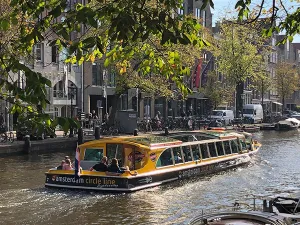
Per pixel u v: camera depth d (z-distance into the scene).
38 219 11.84
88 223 11.59
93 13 4.61
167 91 34.81
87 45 4.96
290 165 23.03
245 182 17.89
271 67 79.06
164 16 4.97
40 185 16.16
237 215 8.06
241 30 47.44
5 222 11.52
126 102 45.41
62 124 4.40
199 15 55.00
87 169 16.89
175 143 17.70
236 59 48.22
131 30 4.79
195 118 46.06
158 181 16.30
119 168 15.10
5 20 4.96
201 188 16.38
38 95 4.30
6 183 16.56
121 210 12.90
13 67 4.46
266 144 34.81
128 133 34.25
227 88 51.75
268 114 68.19
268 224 7.65
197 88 51.25
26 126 4.42
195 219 7.95
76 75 39.56
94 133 30.94
